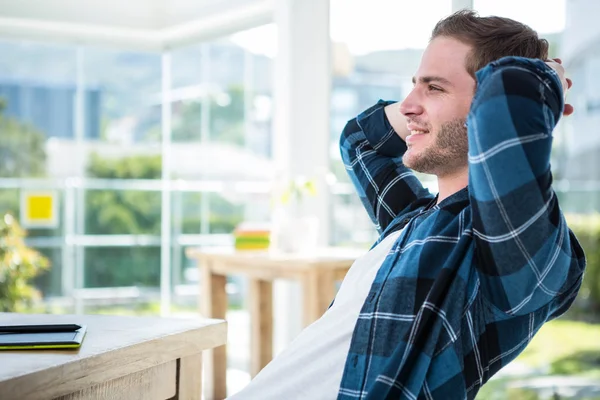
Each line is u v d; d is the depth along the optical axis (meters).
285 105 4.21
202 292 3.49
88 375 1.07
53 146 6.14
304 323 2.95
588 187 3.16
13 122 6.10
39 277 5.52
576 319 3.14
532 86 1.02
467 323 1.08
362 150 1.47
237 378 4.33
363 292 1.14
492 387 3.19
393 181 1.40
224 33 5.10
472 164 1.04
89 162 6.19
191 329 1.29
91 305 5.64
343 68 4.07
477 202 1.05
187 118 5.78
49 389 1.00
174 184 5.68
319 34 4.13
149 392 1.23
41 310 5.50
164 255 5.70
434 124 1.15
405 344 1.05
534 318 1.13
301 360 1.14
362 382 1.08
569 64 3.12
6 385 0.94
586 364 3.10
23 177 6.12
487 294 1.08
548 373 3.17
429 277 1.09
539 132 1.01
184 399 1.30
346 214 4.17
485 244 1.05
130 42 5.56
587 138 3.18
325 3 4.10
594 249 3.12
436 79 1.15
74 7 5.19
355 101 4.04
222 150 5.69
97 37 5.48
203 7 4.98
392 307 1.09
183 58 5.68
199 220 5.55
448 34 1.17
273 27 4.77
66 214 5.61
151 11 5.37
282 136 4.23
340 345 1.12
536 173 1.01
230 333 5.27
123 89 6.19
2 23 5.18
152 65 6.12
